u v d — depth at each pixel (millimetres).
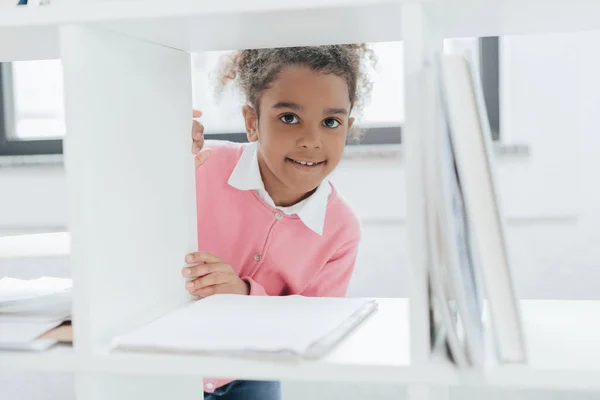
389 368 622
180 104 917
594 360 621
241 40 818
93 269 685
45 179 1722
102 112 706
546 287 1587
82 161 668
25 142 1802
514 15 705
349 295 1646
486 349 664
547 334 720
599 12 698
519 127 1587
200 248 1431
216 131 1724
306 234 1425
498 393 1513
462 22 746
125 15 651
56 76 1854
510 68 1581
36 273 1749
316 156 1376
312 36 792
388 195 1605
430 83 589
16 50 823
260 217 1411
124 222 753
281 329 718
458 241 624
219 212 1426
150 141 822
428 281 649
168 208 875
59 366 686
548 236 1579
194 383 1040
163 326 748
